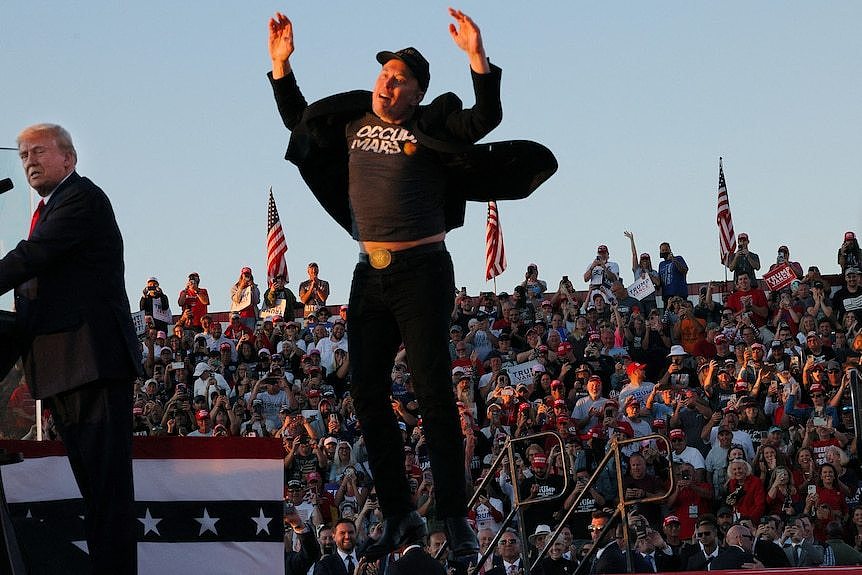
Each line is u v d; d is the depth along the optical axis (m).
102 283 5.60
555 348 22.67
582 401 19.42
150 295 25.45
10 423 7.06
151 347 23.86
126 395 5.66
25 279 5.42
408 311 5.36
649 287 25.94
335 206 5.70
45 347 5.55
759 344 21.14
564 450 7.17
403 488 5.60
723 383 20.48
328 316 24.80
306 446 17.34
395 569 9.22
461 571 10.92
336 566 12.45
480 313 25.00
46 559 6.71
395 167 5.37
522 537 7.12
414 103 5.41
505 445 7.23
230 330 25.66
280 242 29.28
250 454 7.29
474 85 5.11
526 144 5.30
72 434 5.60
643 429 18.11
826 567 5.44
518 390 19.47
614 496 15.75
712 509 16.00
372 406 5.56
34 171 5.62
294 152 5.55
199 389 21.41
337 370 22.22
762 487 16.06
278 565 7.20
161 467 7.16
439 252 5.41
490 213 29.14
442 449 5.34
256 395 20.34
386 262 5.36
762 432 18.30
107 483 5.54
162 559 7.07
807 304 25.12
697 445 18.16
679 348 21.66
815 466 16.56
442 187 5.45
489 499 15.76
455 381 19.95
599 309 24.41
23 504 6.86
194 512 7.15
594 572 12.38
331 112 5.45
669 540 14.62
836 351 23.03
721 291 29.27
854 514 15.52
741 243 27.80
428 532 13.47
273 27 5.60
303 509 15.45
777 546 13.38
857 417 10.11
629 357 22.45
